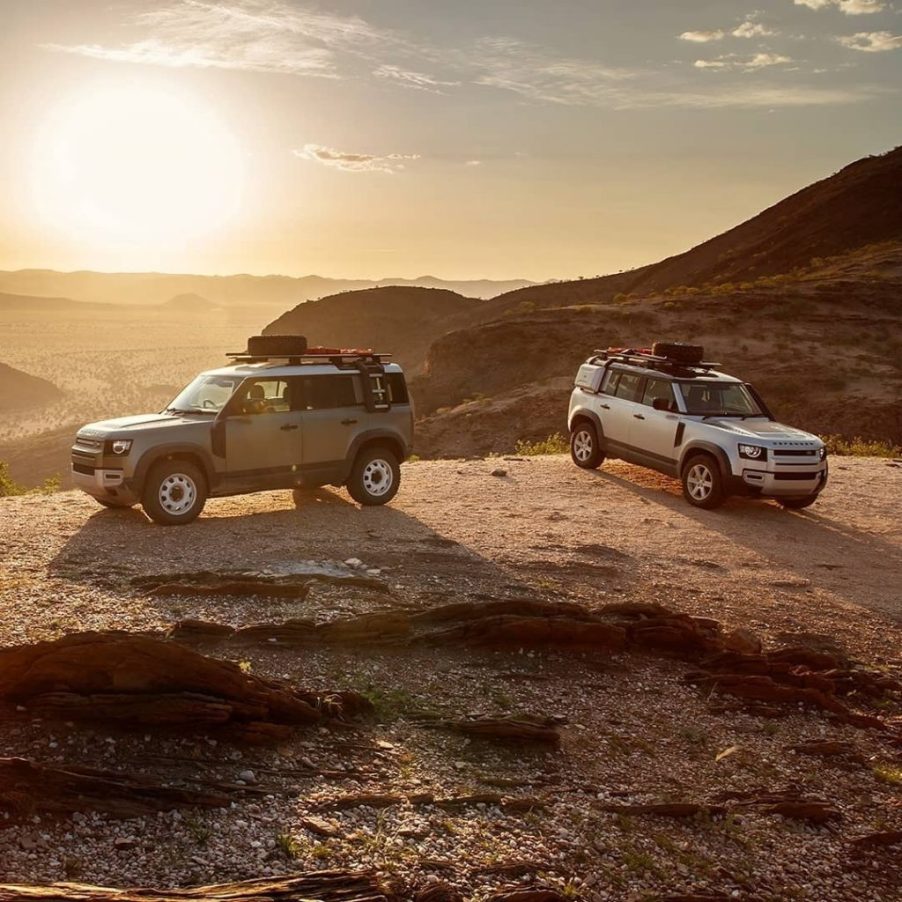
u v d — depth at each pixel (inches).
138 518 477.7
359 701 262.2
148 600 318.3
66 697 228.4
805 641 358.9
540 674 305.1
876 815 253.6
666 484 652.1
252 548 411.8
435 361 3120.1
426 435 2313.0
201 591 326.6
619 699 298.5
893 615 398.9
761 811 246.8
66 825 193.3
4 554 382.6
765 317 2704.2
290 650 290.2
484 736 259.1
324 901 173.6
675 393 616.4
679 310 2834.6
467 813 222.1
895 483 698.8
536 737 260.4
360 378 527.5
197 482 465.7
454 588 369.1
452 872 198.2
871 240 4827.8
